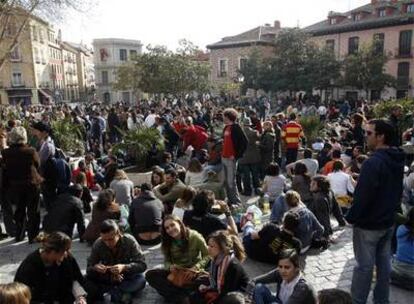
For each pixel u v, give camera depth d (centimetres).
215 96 4650
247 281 448
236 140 826
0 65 1989
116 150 1172
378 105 1541
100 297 505
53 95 5538
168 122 1415
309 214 623
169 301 509
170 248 518
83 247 681
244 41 4944
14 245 691
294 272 417
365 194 402
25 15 1836
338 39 4541
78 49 7950
